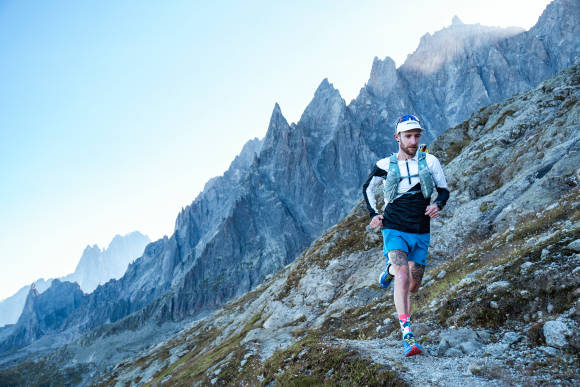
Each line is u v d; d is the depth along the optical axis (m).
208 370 26.67
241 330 44.84
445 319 6.09
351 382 4.41
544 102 33.69
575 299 4.30
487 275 6.90
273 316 33.19
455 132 45.72
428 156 4.45
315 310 30.03
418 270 4.70
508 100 43.03
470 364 3.85
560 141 23.20
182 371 43.47
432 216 4.41
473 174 29.67
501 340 4.50
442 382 3.62
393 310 13.30
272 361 6.86
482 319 5.25
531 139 27.20
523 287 5.15
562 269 4.93
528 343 4.14
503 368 3.66
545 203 17.00
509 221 18.62
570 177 17.09
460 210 24.36
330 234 41.44
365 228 36.78
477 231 20.92
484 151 31.36
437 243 22.81
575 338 3.65
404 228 4.45
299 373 5.46
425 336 5.61
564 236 6.14
